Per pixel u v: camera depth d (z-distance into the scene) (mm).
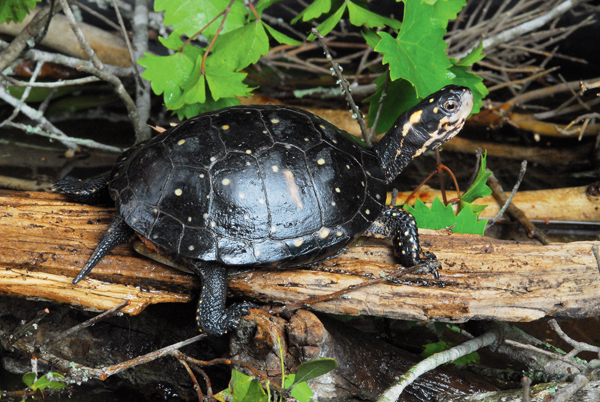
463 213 835
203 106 874
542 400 775
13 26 1013
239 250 781
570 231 913
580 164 965
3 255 798
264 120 801
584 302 798
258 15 849
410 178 940
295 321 785
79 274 791
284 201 785
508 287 798
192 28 866
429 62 833
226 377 801
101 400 802
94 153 944
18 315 814
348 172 799
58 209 813
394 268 803
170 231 782
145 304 794
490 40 1010
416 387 799
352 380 795
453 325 840
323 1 847
